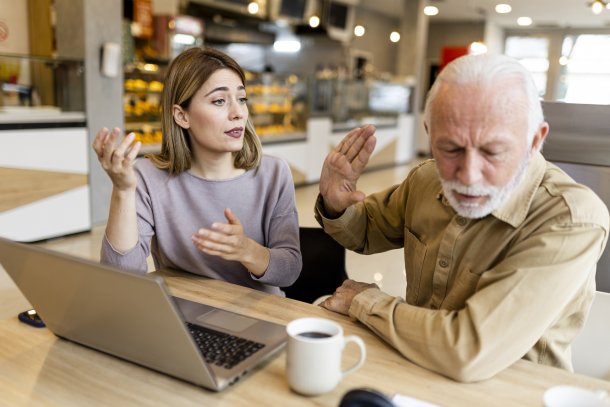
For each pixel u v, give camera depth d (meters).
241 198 1.53
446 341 0.92
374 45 13.33
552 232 0.95
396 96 10.07
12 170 3.97
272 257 1.38
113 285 0.84
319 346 0.83
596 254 0.96
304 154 7.26
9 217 4.01
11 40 5.15
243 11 8.54
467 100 0.88
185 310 1.17
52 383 0.91
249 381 0.91
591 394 0.70
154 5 7.61
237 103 1.42
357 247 1.44
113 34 4.70
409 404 0.83
